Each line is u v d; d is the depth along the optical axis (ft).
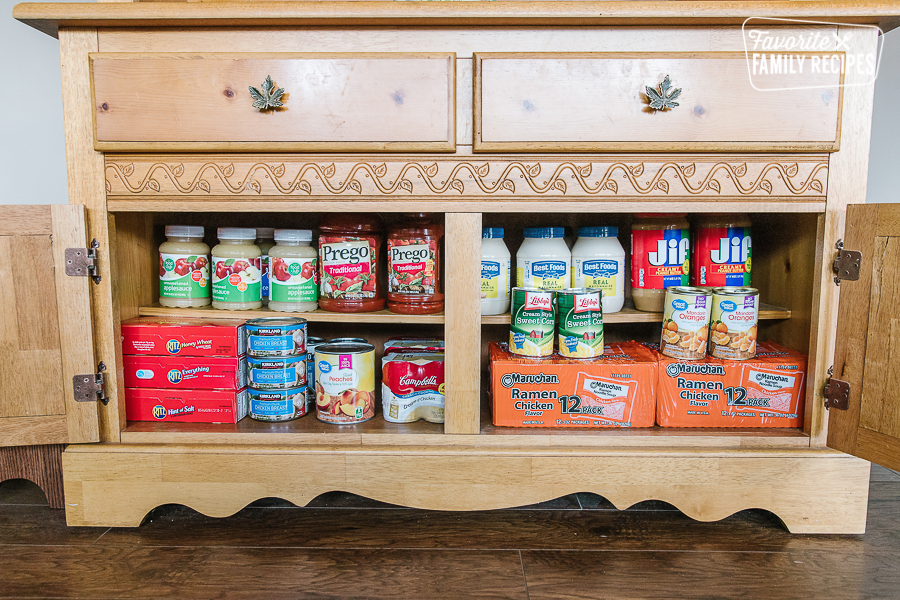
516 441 3.72
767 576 3.17
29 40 5.17
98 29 3.50
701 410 3.85
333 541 3.56
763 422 3.85
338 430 3.85
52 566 3.25
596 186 3.54
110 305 3.70
